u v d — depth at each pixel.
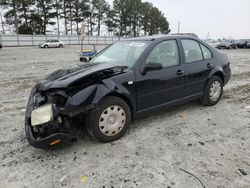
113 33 68.75
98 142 3.42
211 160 2.93
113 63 3.72
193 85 4.42
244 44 36.91
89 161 2.95
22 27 50.84
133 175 2.65
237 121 4.17
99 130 3.25
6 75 9.55
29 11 50.62
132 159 2.98
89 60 4.52
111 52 4.35
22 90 6.84
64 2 54.94
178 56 4.18
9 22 50.72
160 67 3.65
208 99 4.83
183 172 2.69
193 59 4.46
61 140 2.96
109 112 3.30
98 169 2.78
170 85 3.99
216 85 4.91
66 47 37.00
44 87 3.09
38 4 51.25
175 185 2.47
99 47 38.09
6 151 3.23
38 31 53.12
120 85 3.35
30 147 3.34
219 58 5.01
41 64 13.63
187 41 4.46
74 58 17.58
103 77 3.26
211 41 39.47
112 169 2.77
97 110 3.15
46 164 2.90
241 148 3.22
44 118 2.89
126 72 3.47
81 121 3.26
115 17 66.38
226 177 2.58
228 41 36.50
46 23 53.38
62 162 2.94
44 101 3.15
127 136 3.61
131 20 68.94
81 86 3.09
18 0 47.34
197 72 4.41
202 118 4.31
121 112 3.44
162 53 3.97
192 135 3.63
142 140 3.48
